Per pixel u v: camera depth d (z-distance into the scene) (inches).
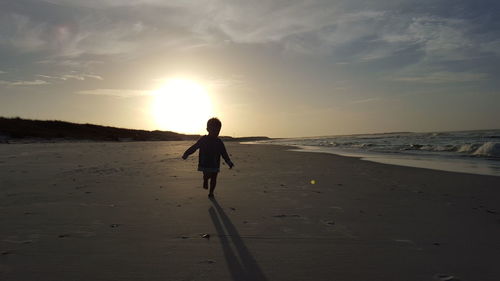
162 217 175.5
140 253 122.3
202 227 157.4
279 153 780.0
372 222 169.2
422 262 116.6
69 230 149.9
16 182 284.4
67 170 367.2
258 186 281.3
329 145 1299.2
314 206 205.2
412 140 1480.1
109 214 180.4
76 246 129.0
